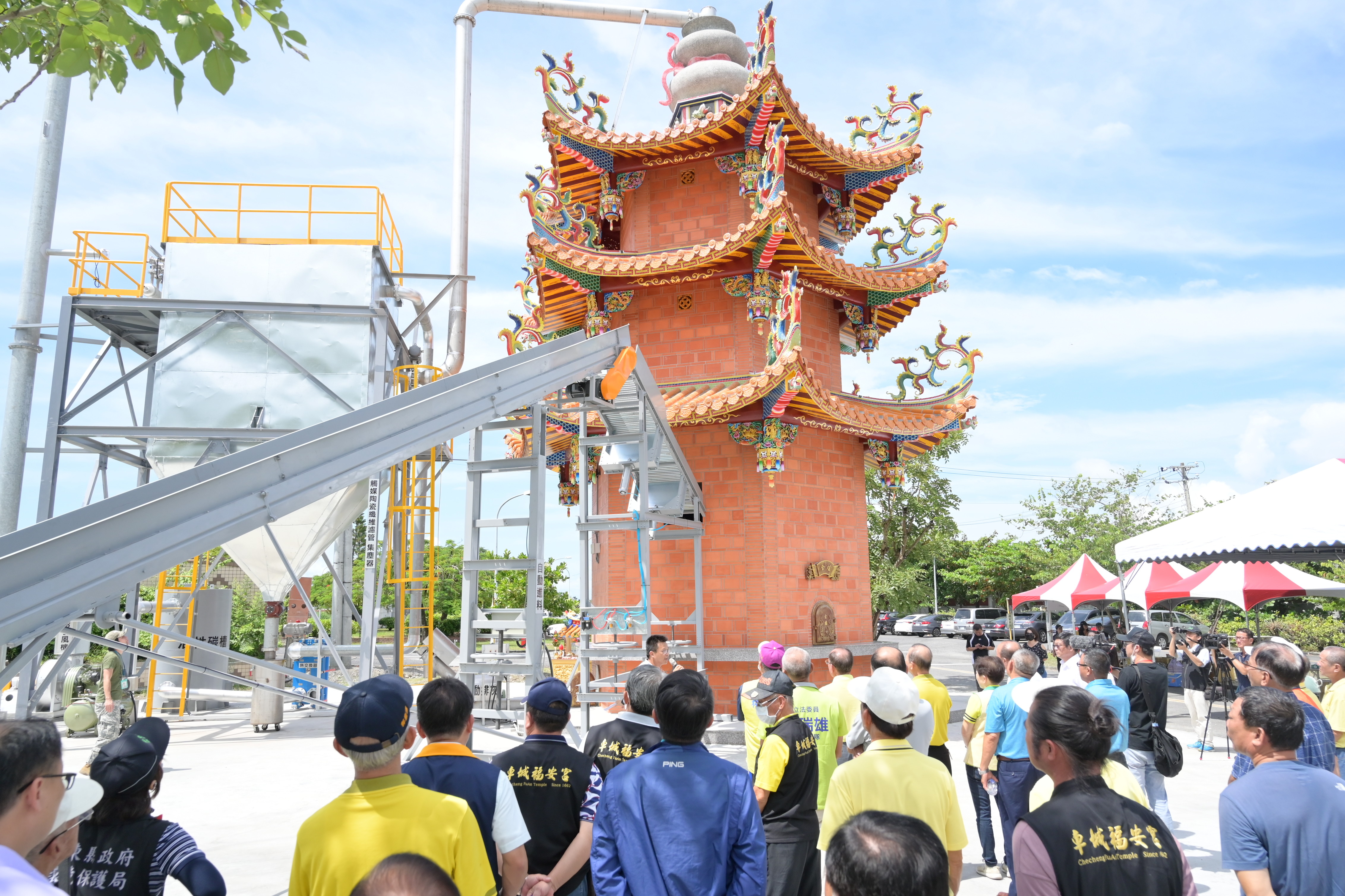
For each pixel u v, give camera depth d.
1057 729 3.20
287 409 13.09
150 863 3.37
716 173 16.84
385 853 2.95
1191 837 8.83
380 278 14.16
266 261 13.66
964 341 16.17
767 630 14.45
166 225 13.60
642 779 3.70
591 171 17.42
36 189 13.66
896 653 7.48
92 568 4.39
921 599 31.50
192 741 14.52
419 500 21.44
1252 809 3.68
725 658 14.45
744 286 15.55
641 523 11.41
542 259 15.76
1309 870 3.53
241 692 15.73
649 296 16.52
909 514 32.75
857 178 17.64
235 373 13.12
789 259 15.30
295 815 9.44
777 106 15.27
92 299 12.93
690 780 3.67
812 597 15.12
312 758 12.88
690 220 16.88
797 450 15.45
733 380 15.21
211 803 10.02
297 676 9.55
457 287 21.78
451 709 3.83
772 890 4.93
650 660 8.26
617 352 10.60
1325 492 13.25
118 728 11.48
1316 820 3.57
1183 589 21.89
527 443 16.70
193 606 17.11
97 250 13.73
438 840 3.01
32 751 2.46
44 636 4.39
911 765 4.12
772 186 14.20
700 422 14.66
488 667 8.57
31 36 5.66
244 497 5.32
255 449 5.93
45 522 4.77
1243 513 14.14
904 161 17.23
